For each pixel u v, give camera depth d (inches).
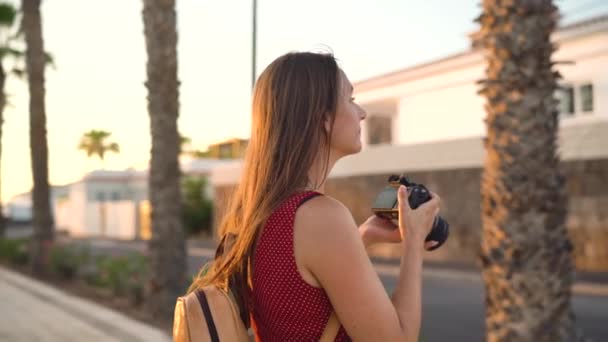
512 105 176.4
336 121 53.4
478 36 190.5
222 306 52.4
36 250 704.4
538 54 177.5
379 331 46.1
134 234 1707.7
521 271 171.2
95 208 1915.6
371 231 56.4
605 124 687.7
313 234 47.3
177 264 393.7
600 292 562.3
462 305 501.4
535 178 173.0
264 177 52.2
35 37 714.8
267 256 49.1
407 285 49.3
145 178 1980.8
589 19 756.6
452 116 943.7
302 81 52.9
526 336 169.6
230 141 1707.7
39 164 721.0
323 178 53.6
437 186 860.0
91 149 2310.5
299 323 48.4
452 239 840.9
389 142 1093.1
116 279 495.2
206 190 1518.2
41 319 410.3
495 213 176.4
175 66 387.5
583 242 709.3
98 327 379.6
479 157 805.9
